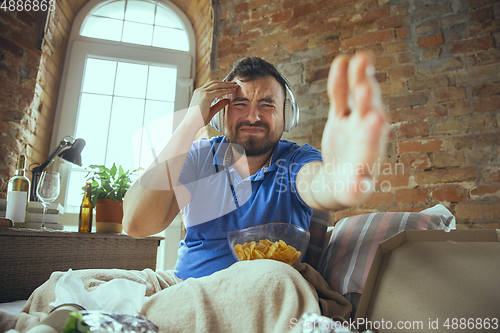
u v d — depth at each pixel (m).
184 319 0.62
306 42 2.21
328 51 2.14
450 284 0.62
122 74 2.66
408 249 0.69
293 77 2.19
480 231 0.66
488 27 1.81
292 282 0.62
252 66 1.06
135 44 2.69
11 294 1.23
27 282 1.29
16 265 1.26
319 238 1.11
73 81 2.56
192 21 2.81
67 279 0.67
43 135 2.38
